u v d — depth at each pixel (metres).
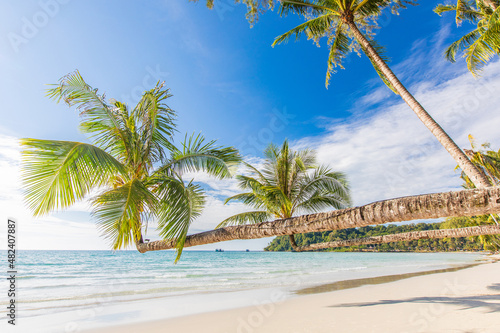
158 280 14.66
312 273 18.02
